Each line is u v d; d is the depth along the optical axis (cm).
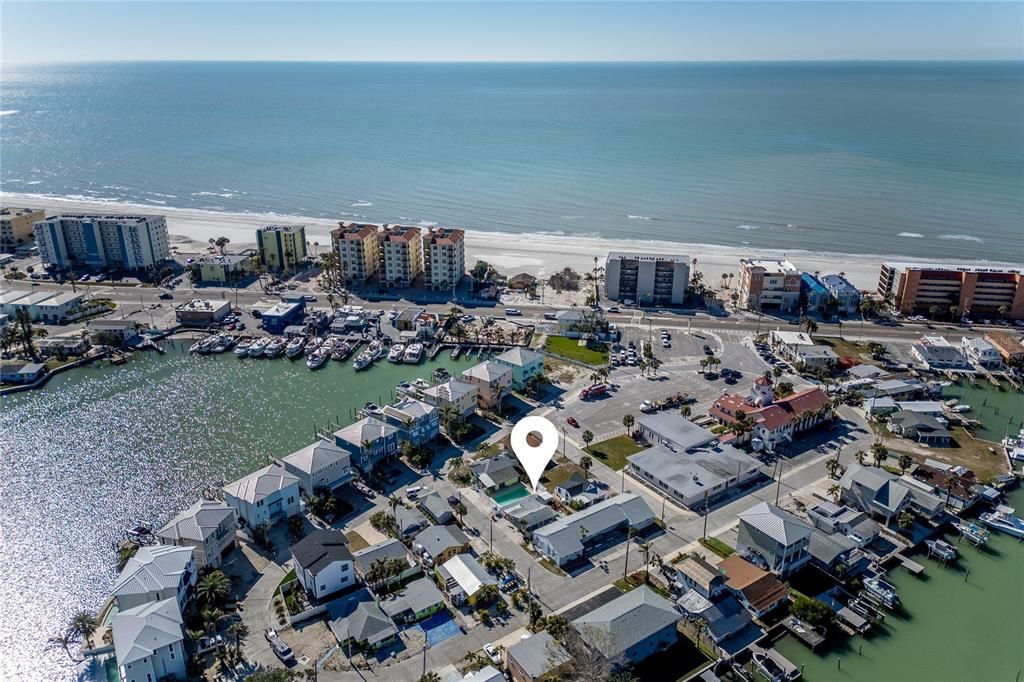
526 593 10925
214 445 15450
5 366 18400
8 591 11288
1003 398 17612
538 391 17838
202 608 10531
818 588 11244
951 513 13025
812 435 15850
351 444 14050
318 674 9488
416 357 19688
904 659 9975
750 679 9581
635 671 9662
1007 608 10931
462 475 13912
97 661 9900
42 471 14488
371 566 10931
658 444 15238
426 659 9775
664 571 11331
